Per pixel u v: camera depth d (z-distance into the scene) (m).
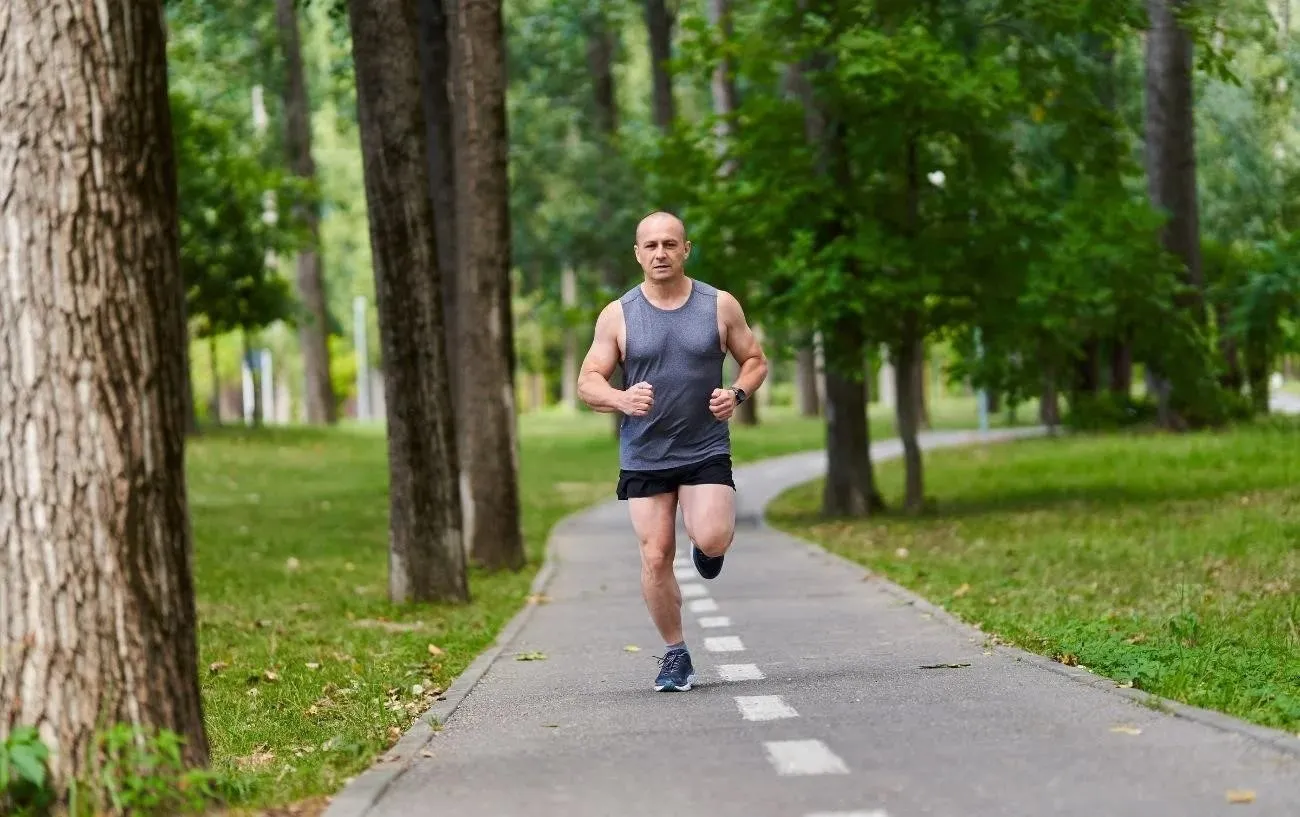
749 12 27.19
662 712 7.66
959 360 31.91
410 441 15.84
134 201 5.64
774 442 56.84
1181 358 34.19
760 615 12.80
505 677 9.69
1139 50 39.38
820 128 25.81
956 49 24.69
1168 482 26.42
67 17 5.54
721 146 30.02
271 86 52.59
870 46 23.44
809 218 25.66
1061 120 25.14
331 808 5.55
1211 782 5.46
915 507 26.64
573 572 19.47
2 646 5.48
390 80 15.35
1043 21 23.78
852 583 15.31
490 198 20.06
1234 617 10.60
